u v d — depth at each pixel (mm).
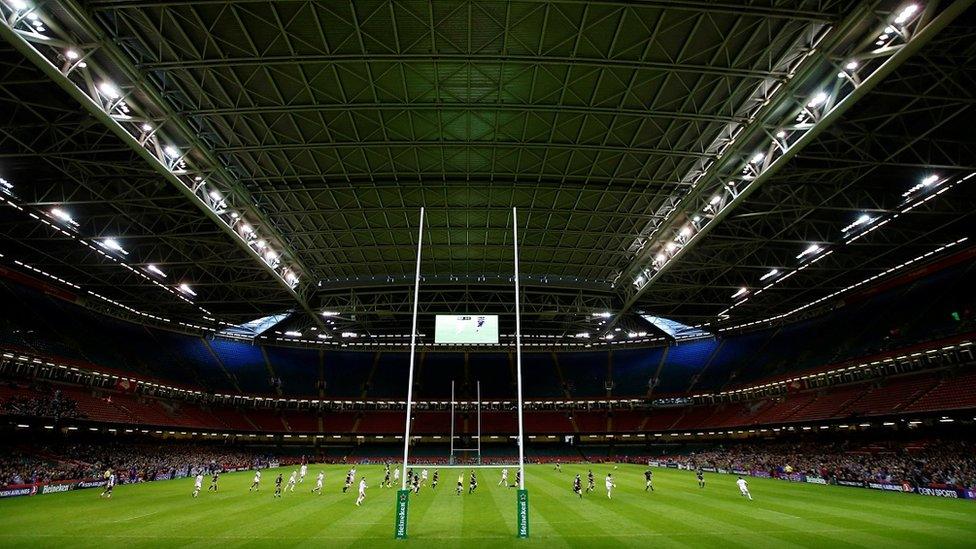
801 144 27234
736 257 49906
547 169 35719
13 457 41781
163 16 22688
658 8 22391
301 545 17062
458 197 39562
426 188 37812
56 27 21375
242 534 18969
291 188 36562
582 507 26094
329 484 40375
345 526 20641
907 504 26672
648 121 30609
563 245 48844
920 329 49406
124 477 40906
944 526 20312
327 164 34938
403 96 28219
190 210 39188
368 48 24875
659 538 18094
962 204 39750
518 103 28625
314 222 43875
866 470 38656
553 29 24062
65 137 30297
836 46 23125
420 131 31547
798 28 23531
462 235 46406
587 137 32250
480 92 28062
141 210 40281
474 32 24125
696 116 28578
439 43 24750
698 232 39531
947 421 45250
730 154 31438
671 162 35062
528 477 47188
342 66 26031
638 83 27312
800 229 45125
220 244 46031
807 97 26281
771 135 28953
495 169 35812
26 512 24688
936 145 31547
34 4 20234
